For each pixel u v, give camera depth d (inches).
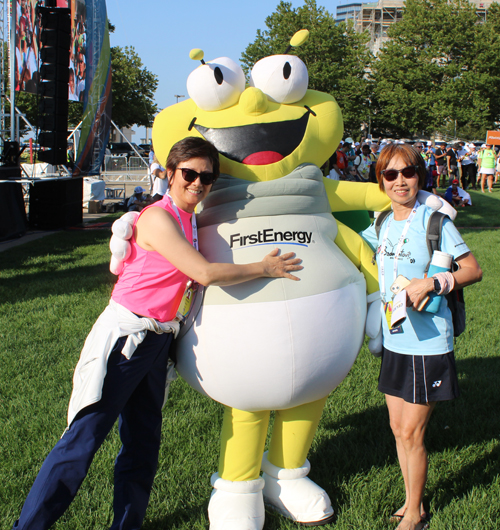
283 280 93.7
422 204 102.9
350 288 100.4
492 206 601.9
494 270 301.6
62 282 287.1
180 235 88.7
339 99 1542.8
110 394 88.6
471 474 120.8
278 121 103.9
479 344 195.9
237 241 97.3
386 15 3659.0
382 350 106.1
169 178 94.3
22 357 185.2
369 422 144.4
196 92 103.7
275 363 92.2
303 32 110.3
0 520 106.8
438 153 812.0
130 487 97.7
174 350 102.2
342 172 590.9
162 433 137.9
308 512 105.4
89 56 513.7
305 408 106.0
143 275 90.4
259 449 103.9
